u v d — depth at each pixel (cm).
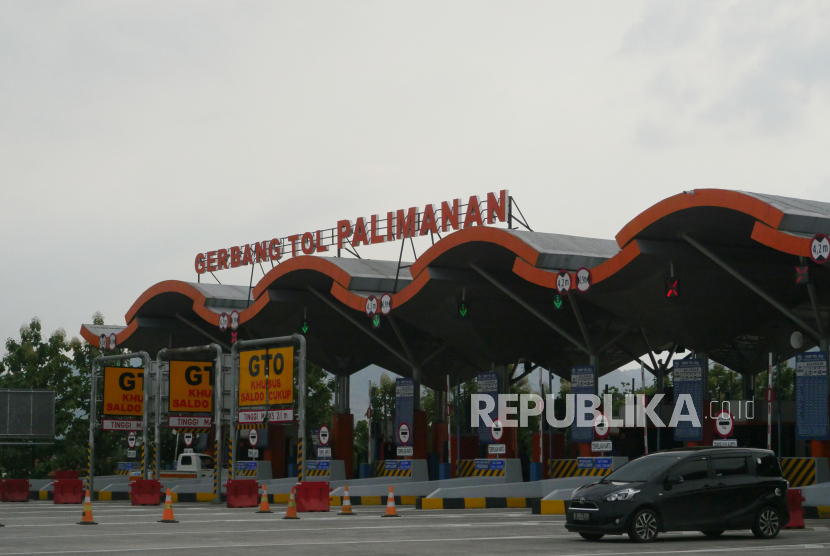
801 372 3027
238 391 3381
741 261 3344
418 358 4888
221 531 2169
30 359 6119
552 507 2909
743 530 2181
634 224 3197
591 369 3675
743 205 2825
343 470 4441
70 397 6141
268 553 1647
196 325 5412
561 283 3425
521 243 3547
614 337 4084
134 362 6444
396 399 4247
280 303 4647
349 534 2083
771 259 3362
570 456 4653
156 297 5188
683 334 3631
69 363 6200
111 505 3647
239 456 5478
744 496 1948
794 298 3553
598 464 3453
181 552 1659
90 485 4003
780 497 1988
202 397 3900
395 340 4994
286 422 3147
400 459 4147
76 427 6241
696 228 3155
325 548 1744
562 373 4706
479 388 3928
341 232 4741
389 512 2753
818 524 2445
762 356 4012
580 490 1933
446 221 4228
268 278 4584
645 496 1862
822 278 3397
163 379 3859
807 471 3044
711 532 2050
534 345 4406
